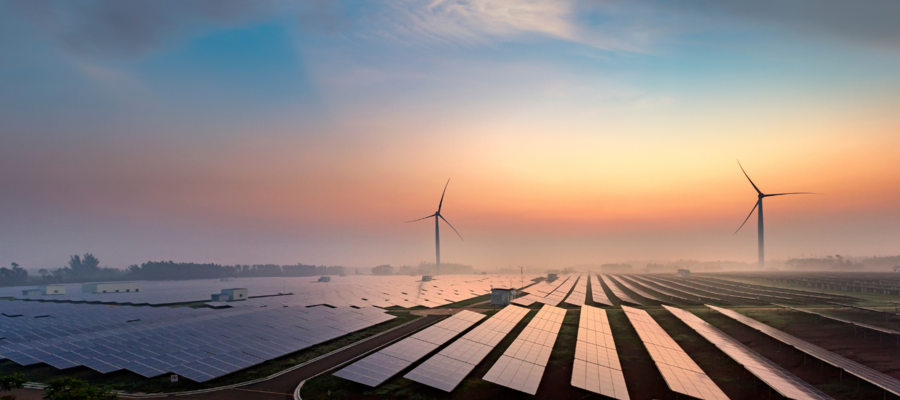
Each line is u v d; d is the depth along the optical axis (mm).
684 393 50125
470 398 52531
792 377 59781
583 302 132500
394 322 95812
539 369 58406
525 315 101188
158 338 69812
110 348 65438
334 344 75375
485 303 134125
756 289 178375
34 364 63656
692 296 156250
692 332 85125
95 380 57969
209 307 125500
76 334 79500
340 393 53438
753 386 58594
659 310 108312
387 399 51844
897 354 67688
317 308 96812
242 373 60219
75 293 186875
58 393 42438
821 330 81250
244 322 80125
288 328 78688
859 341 74250
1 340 74812
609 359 62875
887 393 54125
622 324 92188
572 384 50469
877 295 145375
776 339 74438
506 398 52844
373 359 58500
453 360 59469
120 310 101500
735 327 87875
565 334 83250
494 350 71438
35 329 82438
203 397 52656
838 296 142125
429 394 53188
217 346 66625
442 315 106812
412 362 59312
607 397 51469
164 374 58406
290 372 61250
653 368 65125
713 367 66312
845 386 57219
